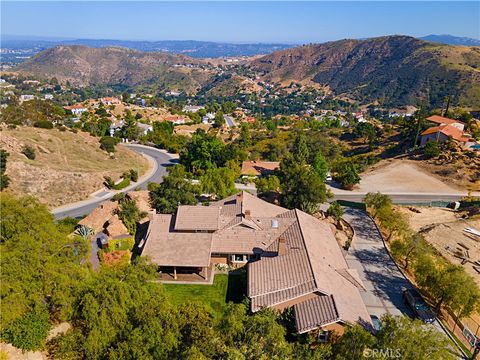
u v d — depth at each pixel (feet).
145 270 102.89
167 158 389.19
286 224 167.12
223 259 158.81
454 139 340.39
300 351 82.69
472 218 223.10
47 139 317.63
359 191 277.85
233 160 302.86
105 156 334.65
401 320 88.33
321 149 377.09
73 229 185.16
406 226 182.19
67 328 96.68
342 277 133.59
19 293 84.69
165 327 83.87
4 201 94.53
